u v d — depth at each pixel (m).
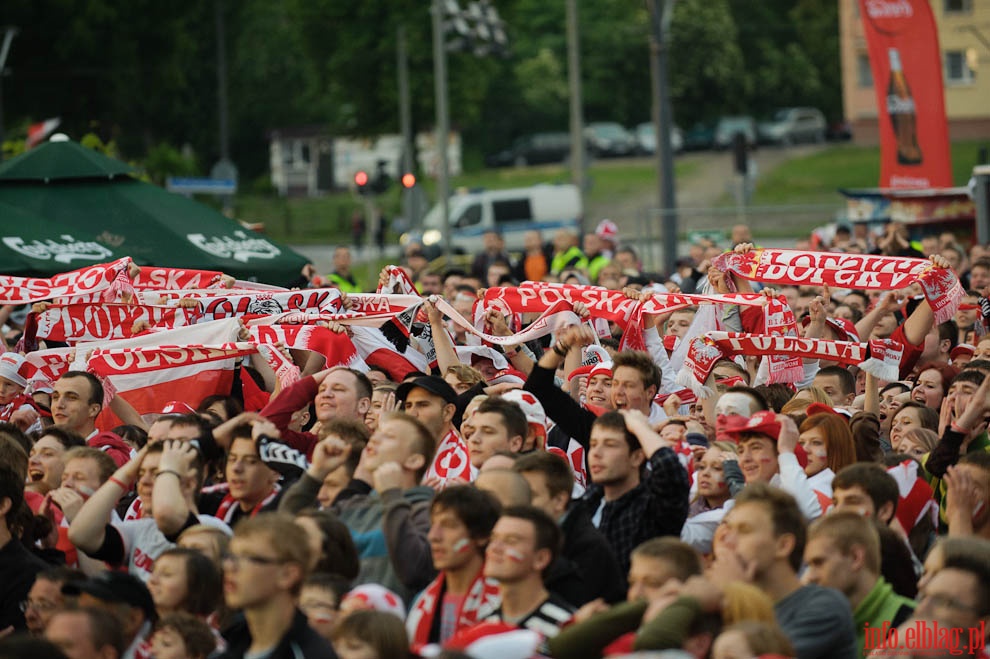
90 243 41.25
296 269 45.31
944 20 177.88
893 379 27.34
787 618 16.48
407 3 171.88
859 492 19.16
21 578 20.62
